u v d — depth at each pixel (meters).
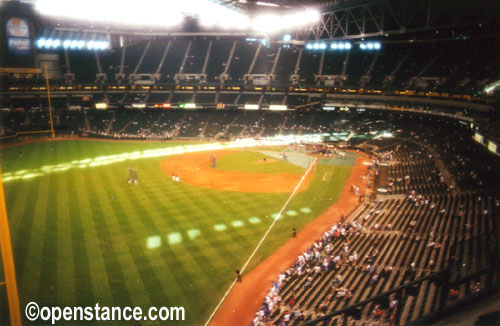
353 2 64.06
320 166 63.75
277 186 50.69
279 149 79.44
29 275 25.64
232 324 21.25
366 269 25.12
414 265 24.05
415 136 72.06
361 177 55.53
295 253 30.52
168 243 31.55
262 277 26.61
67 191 45.72
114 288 24.52
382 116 89.00
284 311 21.78
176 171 58.44
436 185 43.00
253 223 36.78
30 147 77.94
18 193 44.50
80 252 29.39
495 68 63.16
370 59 92.56
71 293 23.70
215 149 80.31
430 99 71.75
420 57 84.50
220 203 42.62
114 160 66.19
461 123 64.69
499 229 25.95
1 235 18.09
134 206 40.66
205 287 25.09
